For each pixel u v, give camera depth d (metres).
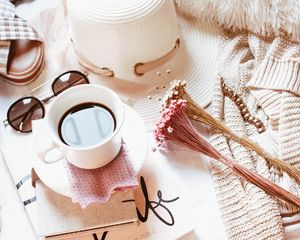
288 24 0.79
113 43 0.73
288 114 0.73
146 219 0.67
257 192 0.68
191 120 0.75
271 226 0.65
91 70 0.79
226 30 0.84
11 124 0.75
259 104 0.76
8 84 0.80
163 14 0.74
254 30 0.81
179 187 0.70
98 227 0.65
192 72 0.80
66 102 0.63
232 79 0.78
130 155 0.66
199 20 0.85
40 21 0.85
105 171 0.63
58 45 0.83
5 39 0.78
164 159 0.72
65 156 0.63
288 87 0.75
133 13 0.72
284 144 0.71
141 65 0.77
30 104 0.76
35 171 0.66
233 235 0.66
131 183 0.63
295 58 0.77
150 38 0.74
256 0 0.78
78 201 0.62
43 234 0.64
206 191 0.70
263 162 0.71
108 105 0.64
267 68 0.78
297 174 0.68
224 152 0.71
